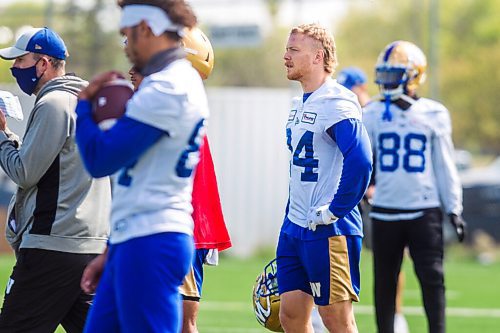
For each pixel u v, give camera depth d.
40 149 14.98
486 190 51.75
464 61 90.44
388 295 21.30
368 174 15.52
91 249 15.49
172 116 11.20
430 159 21.36
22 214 15.57
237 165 50.53
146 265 11.27
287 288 16.45
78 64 51.06
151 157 11.34
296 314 16.47
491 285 39.00
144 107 11.10
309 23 16.47
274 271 17.14
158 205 11.37
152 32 11.50
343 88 16.03
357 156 15.42
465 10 93.69
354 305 31.75
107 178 15.80
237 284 37.84
